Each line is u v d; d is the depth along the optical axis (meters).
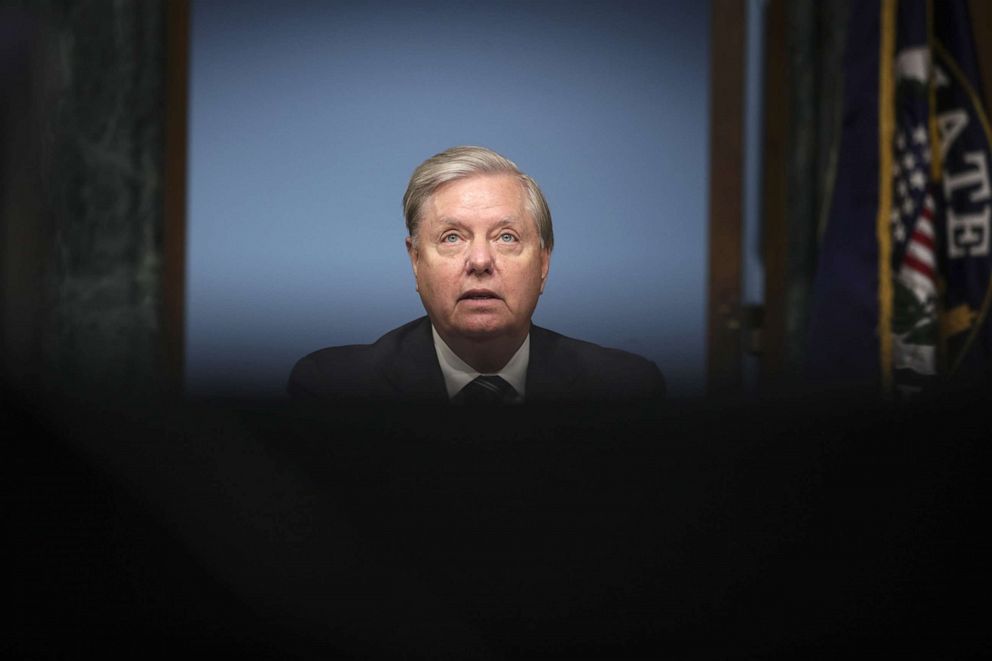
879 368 1.96
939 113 2.06
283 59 2.49
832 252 2.05
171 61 2.46
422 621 0.12
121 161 2.37
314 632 0.12
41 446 0.11
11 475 0.11
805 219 2.41
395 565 0.12
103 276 2.36
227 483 0.12
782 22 2.49
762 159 2.53
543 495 0.12
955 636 0.13
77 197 2.35
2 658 0.12
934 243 1.97
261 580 0.12
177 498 0.12
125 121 2.37
